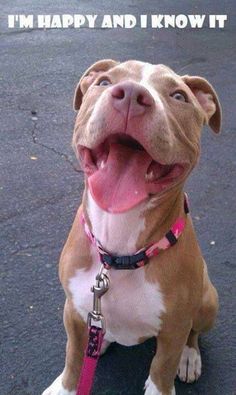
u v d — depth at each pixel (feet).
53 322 2.78
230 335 2.81
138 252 2.11
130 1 7.27
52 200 3.56
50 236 3.28
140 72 2.06
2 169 3.81
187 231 2.23
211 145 4.28
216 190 3.80
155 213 2.05
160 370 2.35
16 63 5.34
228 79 5.34
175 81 2.06
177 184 2.02
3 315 2.79
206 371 2.66
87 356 2.19
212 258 3.22
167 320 2.20
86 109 2.03
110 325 2.29
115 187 1.92
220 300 2.97
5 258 3.10
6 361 2.61
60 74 5.17
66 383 2.45
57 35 6.06
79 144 2.01
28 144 4.09
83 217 2.20
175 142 1.92
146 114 1.78
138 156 1.95
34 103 4.64
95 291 2.12
